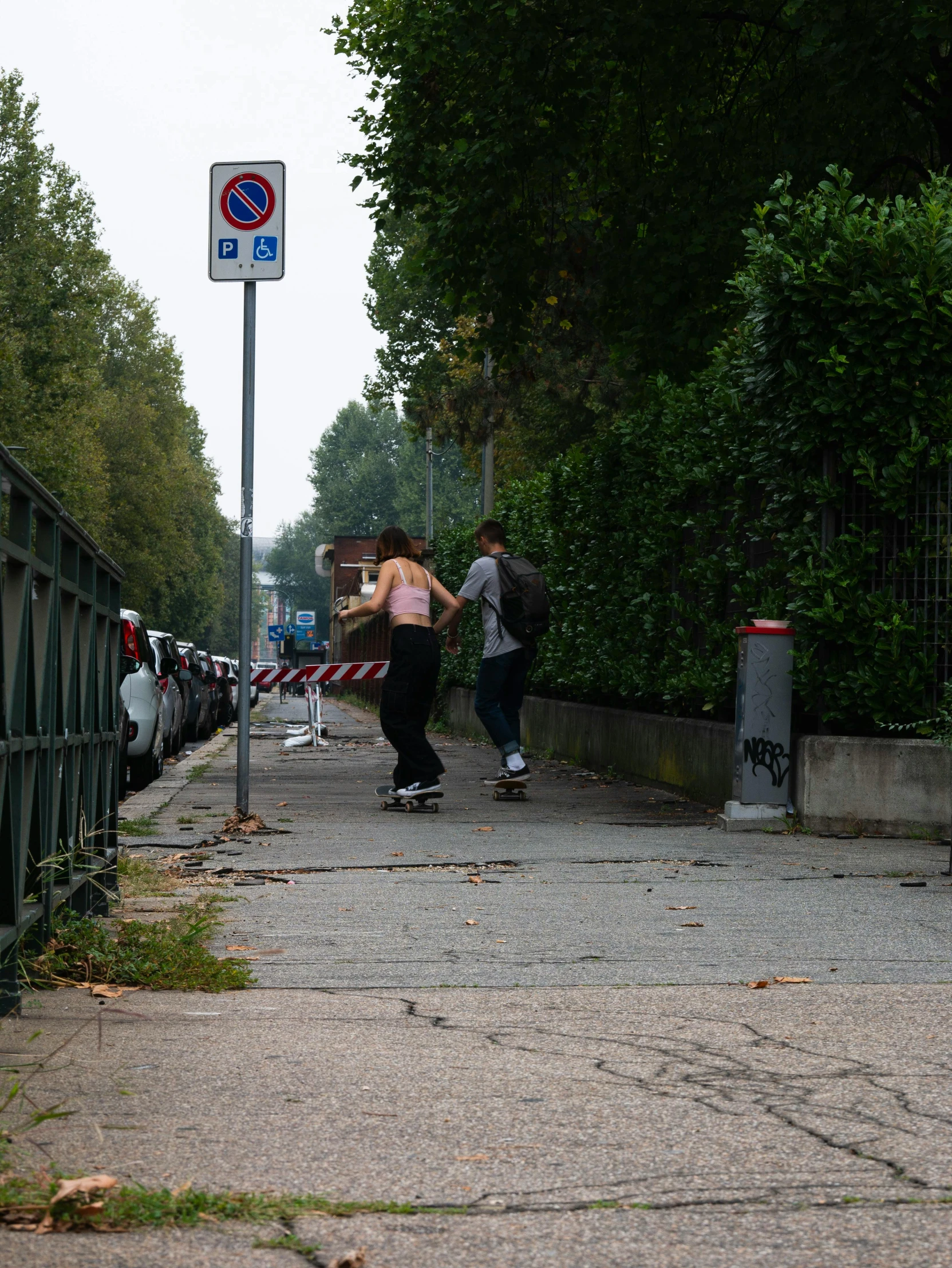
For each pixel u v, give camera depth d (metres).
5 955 4.64
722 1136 3.38
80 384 60.78
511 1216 2.83
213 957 5.61
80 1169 3.07
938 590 10.01
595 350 32.16
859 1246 2.68
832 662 10.21
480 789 13.97
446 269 17.64
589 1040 4.37
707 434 12.23
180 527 95.00
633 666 14.37
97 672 6.62
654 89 16.80
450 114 16.94
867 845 9.51
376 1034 4.44
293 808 12.12
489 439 34.94
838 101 15.85
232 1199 2.88
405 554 12.05
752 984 5.23
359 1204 2.88
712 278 16.88
